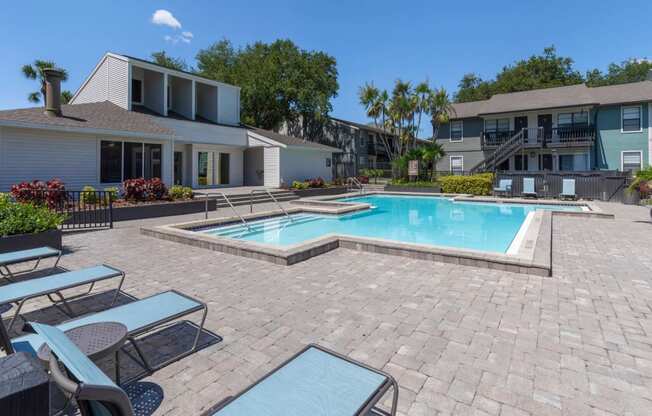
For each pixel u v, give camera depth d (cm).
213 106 2353
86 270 408
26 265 597
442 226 1208
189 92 2164
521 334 344
